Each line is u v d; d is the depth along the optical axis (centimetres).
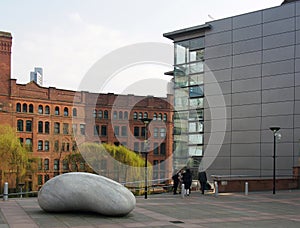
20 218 1162
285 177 2977
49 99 5838
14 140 4781
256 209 1585
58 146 5791
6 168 4725
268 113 3447
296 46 3344
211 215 1365
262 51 3516
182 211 1451
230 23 3709
